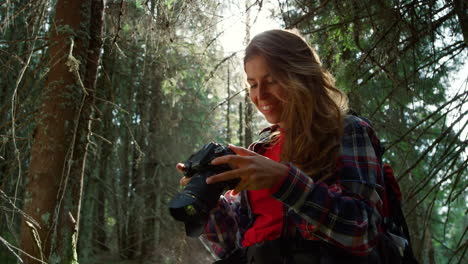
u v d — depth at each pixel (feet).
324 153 2.95
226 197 4.16
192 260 23.32
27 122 9.74
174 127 34.09
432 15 10.17
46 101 9.29
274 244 3.13
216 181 2.67
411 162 19.58
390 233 3.17
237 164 2.67
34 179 8.97
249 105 16.15
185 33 14.82
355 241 2.61
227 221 3.84
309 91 3.11
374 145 3.13
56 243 8.80
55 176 9.00
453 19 11.09
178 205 2.74
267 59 3.31
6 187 11.43
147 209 33.32
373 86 15.25
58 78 9.36
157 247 29.78
